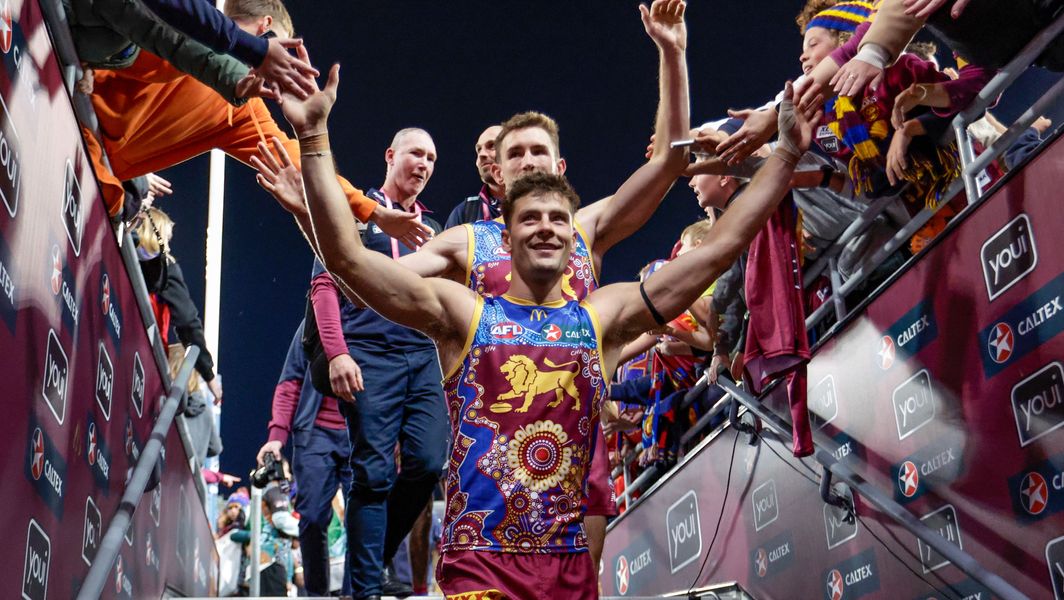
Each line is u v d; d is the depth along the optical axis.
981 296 2.83
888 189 3.42
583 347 2.32
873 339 3.39
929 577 3.06
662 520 5.16
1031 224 2.63
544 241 2.35
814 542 3.74
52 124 2.33
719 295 3.84
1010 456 2.69
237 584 6.44
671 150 2.97
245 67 2.83
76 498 2.61
